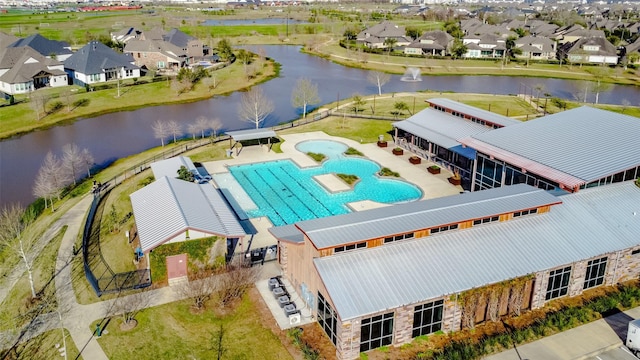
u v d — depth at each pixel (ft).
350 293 111.55
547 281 128.16
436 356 110.22
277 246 149.07
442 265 121.60
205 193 174.09
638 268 143.54
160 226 143.84
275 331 120.26
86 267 144.36
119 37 588.50
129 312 125.70
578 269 131.85
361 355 111.65
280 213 186.70
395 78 473.67
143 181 208.54
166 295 133.49
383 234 122.62
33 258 152.66
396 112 319.06
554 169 158.40
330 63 542.16
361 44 625.82
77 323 122.52
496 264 124.16
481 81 467.52
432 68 517.55
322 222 130.11
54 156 253.24
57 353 112.88
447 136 233.14
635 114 335.26
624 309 129.70
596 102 375.04
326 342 116.16
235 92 404.16
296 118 326.44
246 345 115.85
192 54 498.28
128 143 276.21
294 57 572.92
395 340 114.62
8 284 142.10
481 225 135.03
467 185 208.64
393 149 249.55
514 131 189.16
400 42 619.26
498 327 122.11
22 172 232.53
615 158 160.15
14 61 400.06
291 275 136.77
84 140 281.74
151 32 536.42
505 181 176.96
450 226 130.93
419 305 114.11
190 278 140.05
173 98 379.14
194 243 140.56
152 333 119.34
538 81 470.39
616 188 156.56
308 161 237.25
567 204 146.92
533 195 146.51
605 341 117.60
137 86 395.55
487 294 120.37
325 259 118.42
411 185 210.18
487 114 240.73
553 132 183.01
